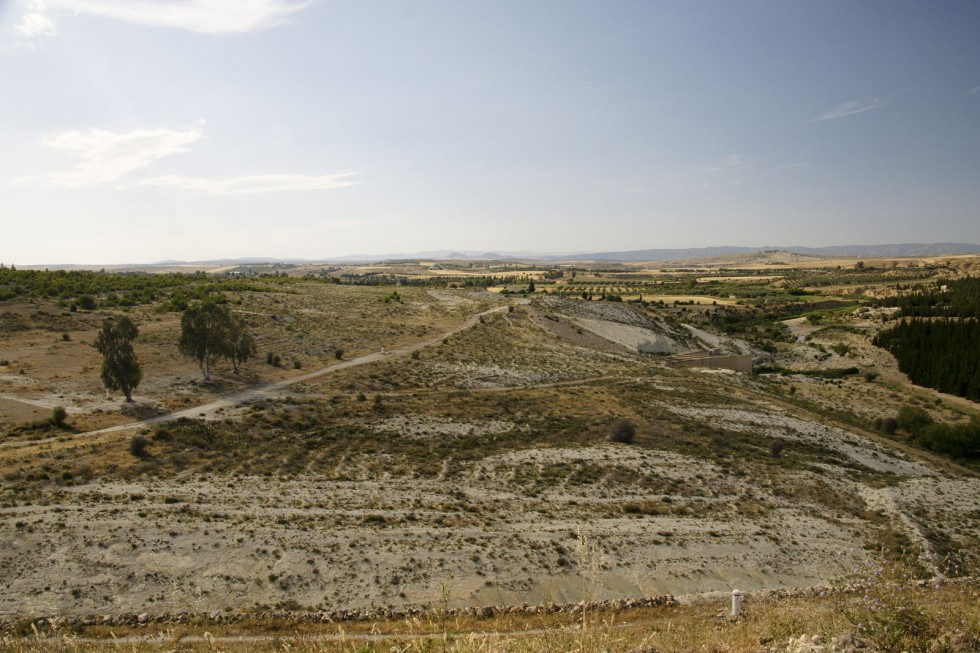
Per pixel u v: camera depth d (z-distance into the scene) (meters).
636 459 41.94
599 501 34.62
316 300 105.12
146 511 26.81
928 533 33.91
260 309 89.38
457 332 88.62
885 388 89.75
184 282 111.88
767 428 56.00
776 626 13.12
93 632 19.25
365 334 81.50
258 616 20.88
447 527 28.77
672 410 58.84
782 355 115.31
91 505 26.94
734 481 39.62
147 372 54.41
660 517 32.78
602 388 66.19
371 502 31.14
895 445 58.44
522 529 29.28
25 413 40.88
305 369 61.91
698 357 100.75
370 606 22.17
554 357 81.12
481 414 51.00
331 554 25.14
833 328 122.38
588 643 9.72
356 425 44.62
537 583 24.61
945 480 46.91
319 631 20.22
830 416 70.31
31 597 20.72
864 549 31.30
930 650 9.09
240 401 47.84
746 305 151.88
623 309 124.81
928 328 100.81
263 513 28.27
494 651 8.99
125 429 39.19
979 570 30.00
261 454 36.56
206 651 14.93
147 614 20.52
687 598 22.77
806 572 27.98
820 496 38.88
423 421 47.25
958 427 60.09
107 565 22.77
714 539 30.12
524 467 39.06
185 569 23.17
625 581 25.52
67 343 61.56
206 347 54.00
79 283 93.31
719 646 11.19
